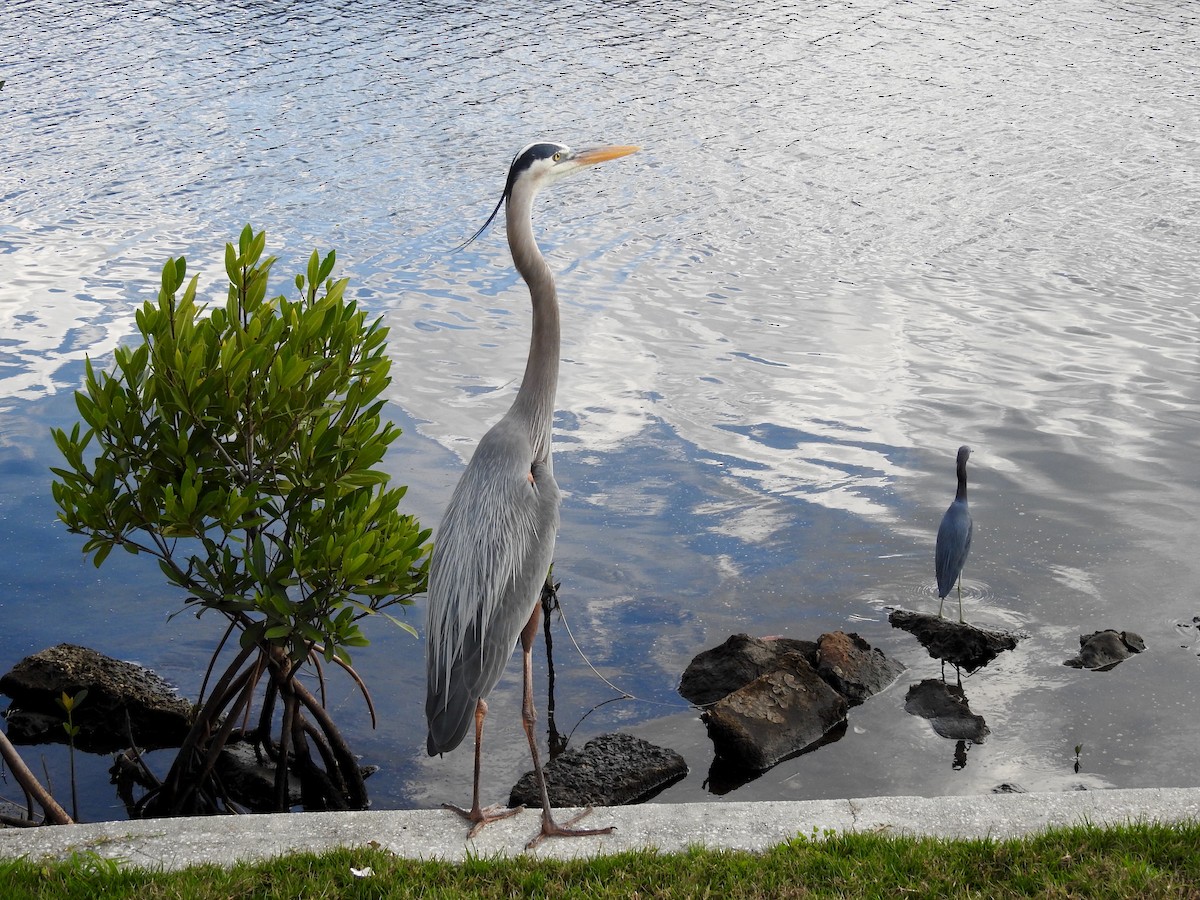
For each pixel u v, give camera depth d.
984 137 29.77
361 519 7.68
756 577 11.54
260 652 8.22
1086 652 10.25
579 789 8.44
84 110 30.22
